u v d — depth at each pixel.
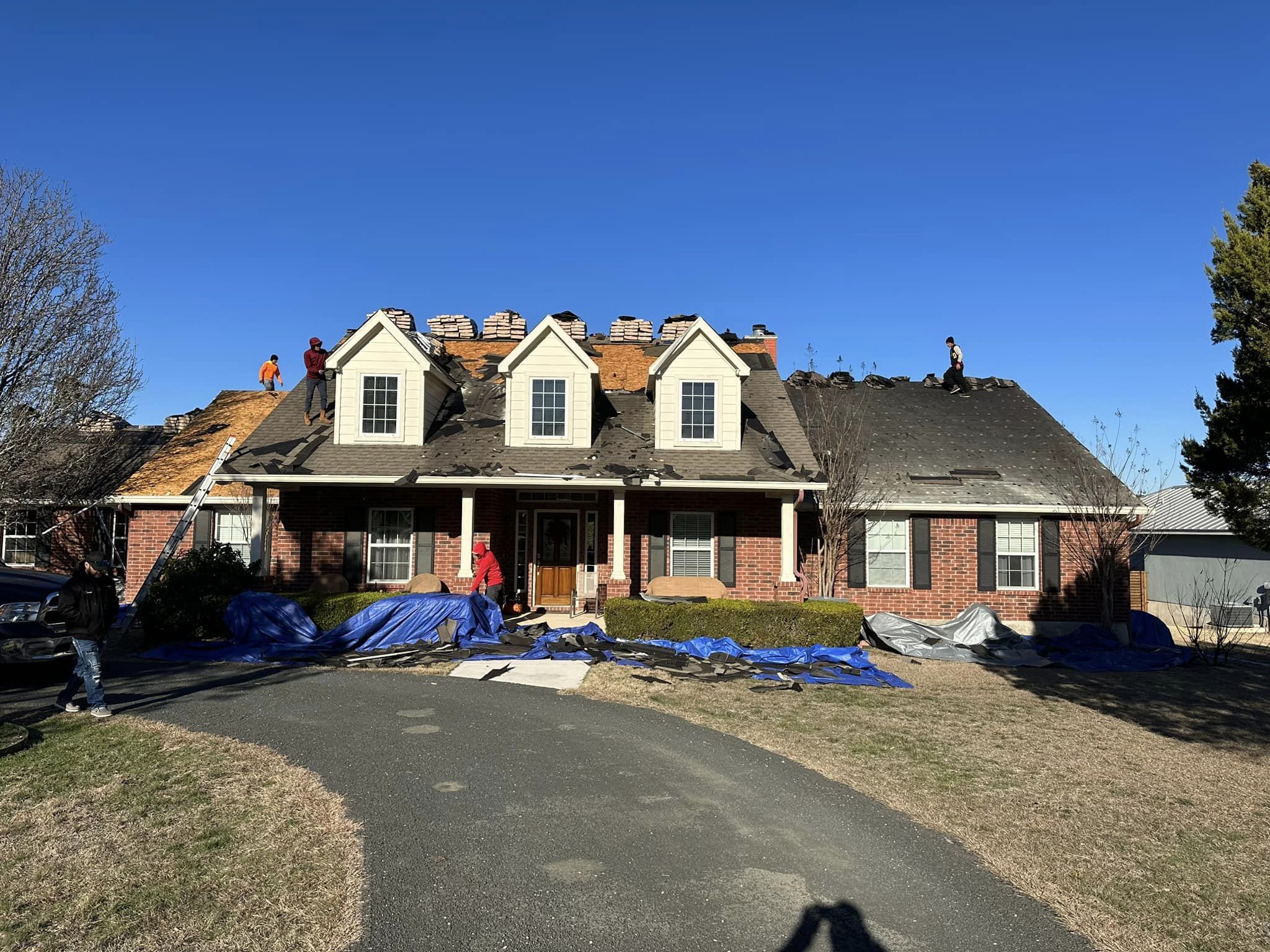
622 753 8.33
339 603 15.21
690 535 19.05
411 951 4.38
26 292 13.49
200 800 6.62
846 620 15.16
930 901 5.21
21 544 20.36
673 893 5.18
